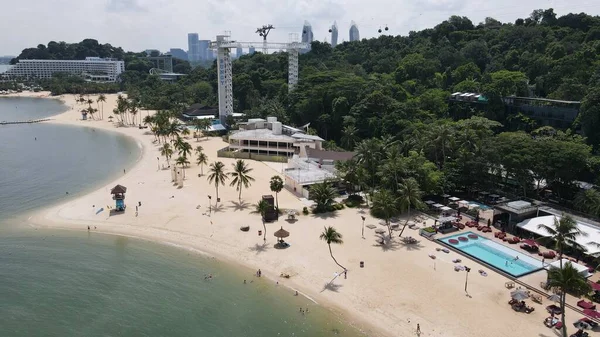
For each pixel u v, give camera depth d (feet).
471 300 223.71
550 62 578.66
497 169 372.99
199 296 231.71
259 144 559.79
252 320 210.59
